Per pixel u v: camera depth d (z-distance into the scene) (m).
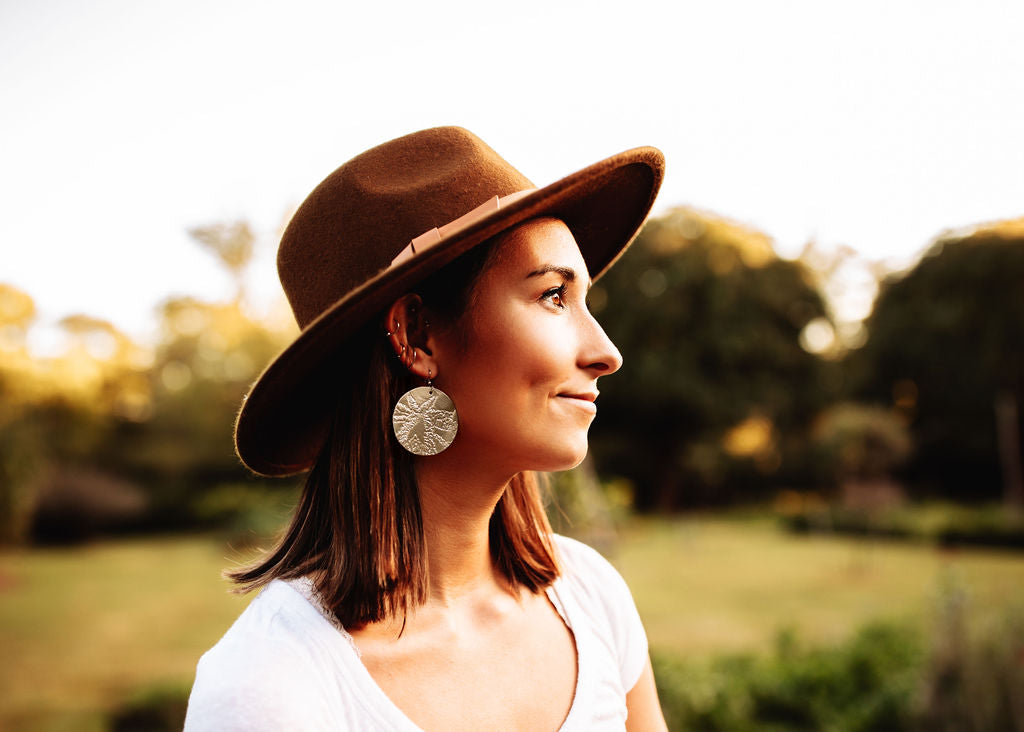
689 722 6.04
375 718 0.90
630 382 30.11
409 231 1.00
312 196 1.05
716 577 16.09
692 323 30.41
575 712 1.04
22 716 8.23
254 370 30.81
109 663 10.49
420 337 1.02
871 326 30.53
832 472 26.89
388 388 1.03
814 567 17.22
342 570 0.97
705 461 30.42
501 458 1.01
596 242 1.27
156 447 29.33
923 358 29.00
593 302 31.06
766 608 12.95
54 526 24.31
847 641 8.32
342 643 0.92
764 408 30.39
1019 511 23.75
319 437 1.22
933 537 20.31
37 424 23.19
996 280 27.59
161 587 16.58
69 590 16.38
